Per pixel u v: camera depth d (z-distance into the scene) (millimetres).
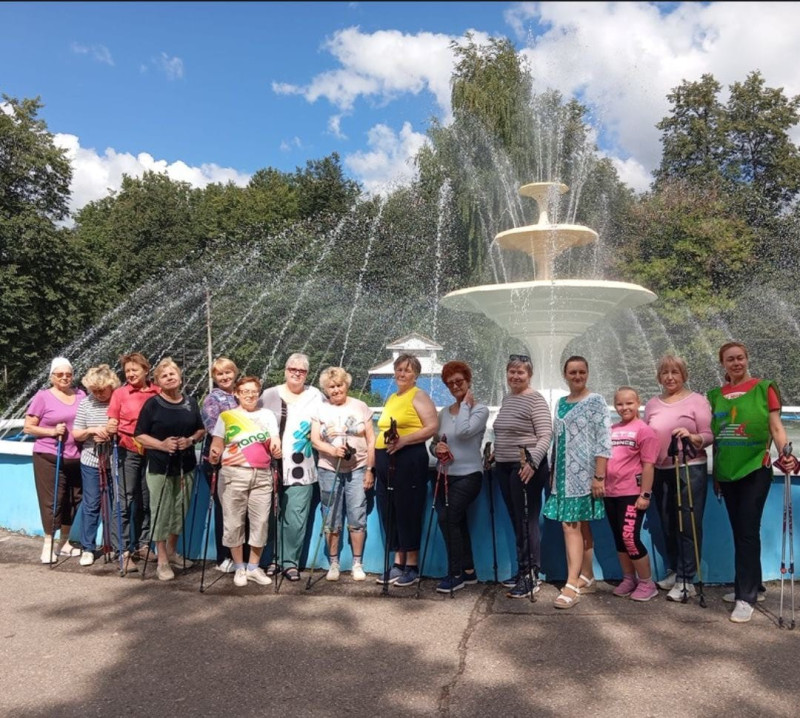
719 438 4332
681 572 4488
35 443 5629
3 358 29984
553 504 4578
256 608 4480
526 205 25609
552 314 9000
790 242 28000
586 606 4441
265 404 5207
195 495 5730
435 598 4652
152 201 49625
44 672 3545
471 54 25719
